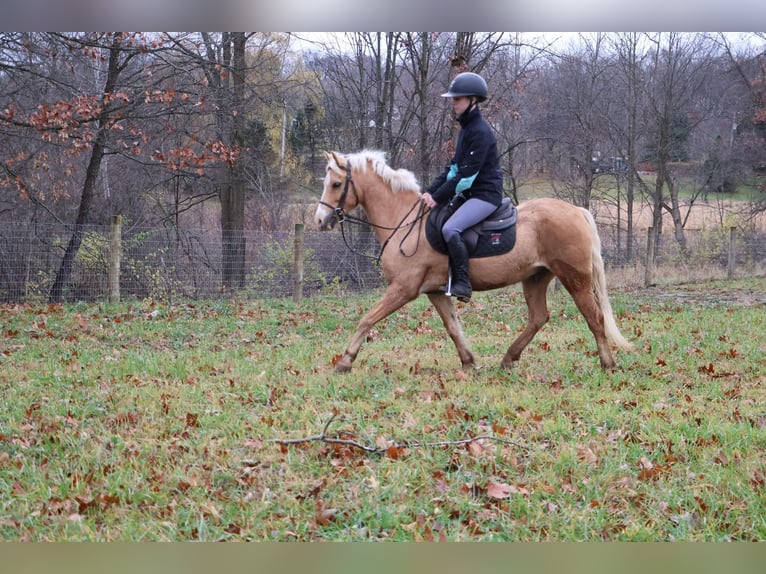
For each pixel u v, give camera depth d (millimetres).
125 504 4164
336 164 7488
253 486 4379
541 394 6422
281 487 4340
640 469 4691
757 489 4336
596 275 7340
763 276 20438
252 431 5336
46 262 15602
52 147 16734
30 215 19125
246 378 7078
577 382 6945
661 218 27406
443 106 21078
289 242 17078
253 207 24969
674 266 20547
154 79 15305
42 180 19203
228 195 19453
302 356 8344
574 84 25125
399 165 21672
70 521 3895
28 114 14516
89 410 5906
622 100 26422
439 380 6855
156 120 15773
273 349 8992
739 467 4676
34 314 11438
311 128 24094
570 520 4035
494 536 3842
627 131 27156
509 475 4547
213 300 14352
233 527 3938
